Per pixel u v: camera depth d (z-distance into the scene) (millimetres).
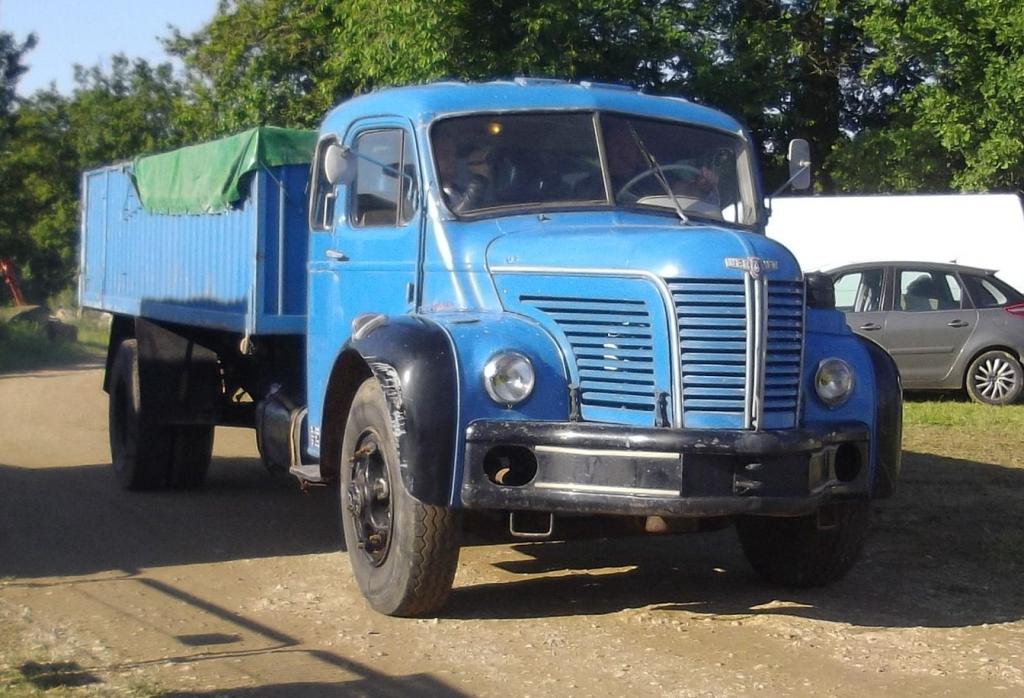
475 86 7199
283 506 9773
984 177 19609
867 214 18312
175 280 10070
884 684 5434
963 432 13477
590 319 5988
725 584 7258
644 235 6062
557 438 5777
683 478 5691
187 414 10109
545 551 8109
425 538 6082
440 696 5270
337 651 5891
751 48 23000
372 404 6500
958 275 16344
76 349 29828
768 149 24922
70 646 5965
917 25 19922
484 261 6445
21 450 12969
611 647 5957
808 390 6242
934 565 7648
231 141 8883
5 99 37875
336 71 19406
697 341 5781
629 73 18984
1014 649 5953
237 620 6438
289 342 8977
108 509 9617
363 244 7316
